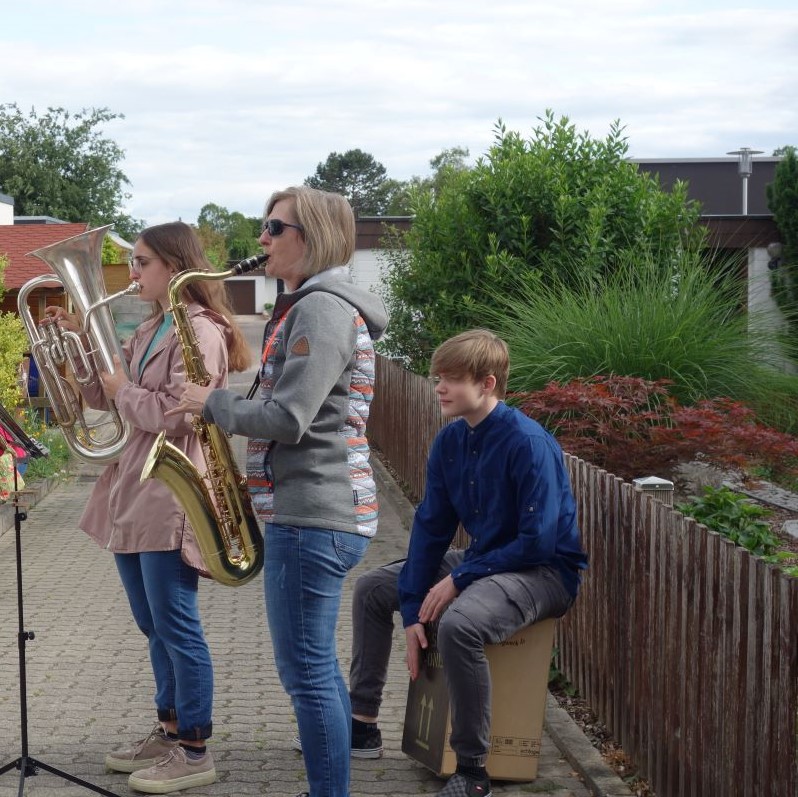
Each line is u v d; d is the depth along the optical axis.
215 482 3.71
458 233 10.75
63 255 3.87
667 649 3.79
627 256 9.57
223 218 114.25
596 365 8.00
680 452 7.04
